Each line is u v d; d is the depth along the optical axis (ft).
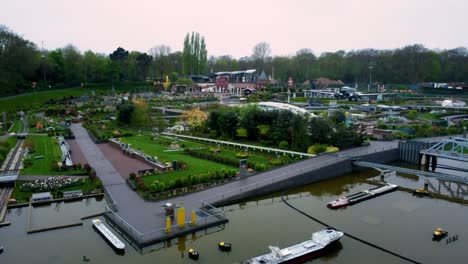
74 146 313.73
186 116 399.85
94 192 196.34
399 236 163.53
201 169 238.68
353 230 168.66
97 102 552.00
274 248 136.77
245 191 199.52
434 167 287.69
